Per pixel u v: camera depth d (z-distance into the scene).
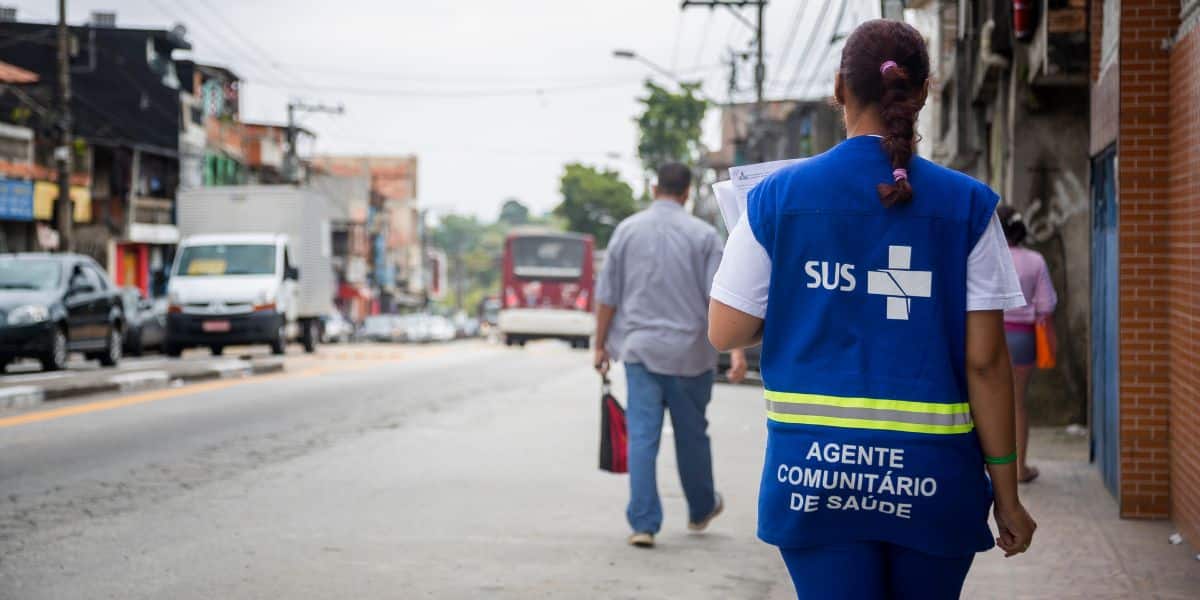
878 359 2.63
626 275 6.68
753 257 2.73
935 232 2.63
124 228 48.75
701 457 6.78
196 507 7.42
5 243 38.69
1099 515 7.45
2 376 18.36
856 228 2.64
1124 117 7.27
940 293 2.63
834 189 2.67
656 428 6.60
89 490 7.94
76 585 5.43
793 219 2.68
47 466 8.88
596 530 6.91
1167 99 7.22
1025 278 8.69
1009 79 13.68
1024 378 8.77
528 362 27.22
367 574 5.71
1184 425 6.75
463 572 5.79
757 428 12.68
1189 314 6.60
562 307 41.59
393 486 8.37
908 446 2.61
